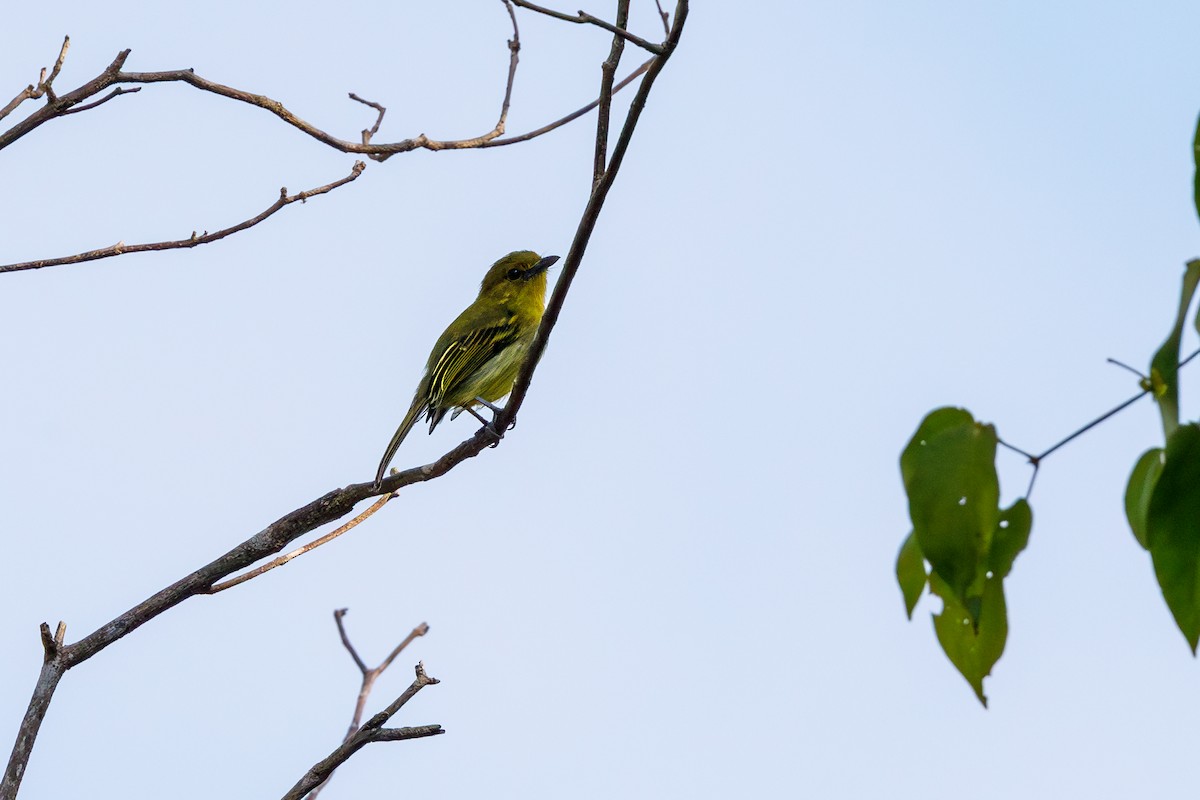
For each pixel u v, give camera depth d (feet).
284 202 34.32
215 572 33.24
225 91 33.14
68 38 31.71
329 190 34.96
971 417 21.12
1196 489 18.66
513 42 38.32
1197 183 19.26
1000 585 21.01
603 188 31.63
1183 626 18.83
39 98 32.76
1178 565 18.89
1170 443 18.54
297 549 33.76
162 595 31.55
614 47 30.68
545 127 38.06
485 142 36.76
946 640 21.81
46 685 28.71
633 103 29.55
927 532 20.31
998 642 21.36
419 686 27.71
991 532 20.08
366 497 36.01
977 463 20.06
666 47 28.43
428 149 35.76
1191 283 18.98
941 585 21.98
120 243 33.01
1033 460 20.45
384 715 27.12
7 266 31.60
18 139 31.07
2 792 26.99
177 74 32.71
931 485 20.31
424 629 36.06
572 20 27.68
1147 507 19.15
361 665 34.99
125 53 32.45
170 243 33.14
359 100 38.06
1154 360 19.33
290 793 26.17
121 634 30.53
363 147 34.65
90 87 31.63
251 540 34.14
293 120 33.81
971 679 21.58
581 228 32.73
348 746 26.71
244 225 33.63
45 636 29.27
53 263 31.89
